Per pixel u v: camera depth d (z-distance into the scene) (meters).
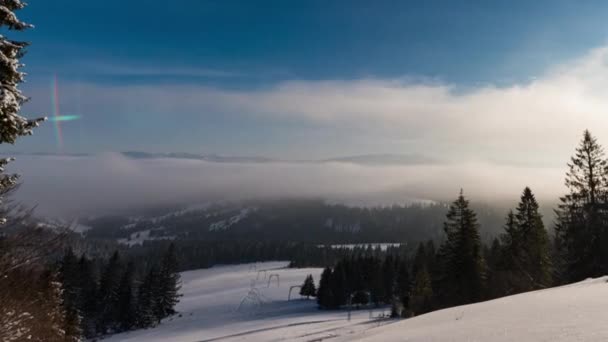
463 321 8.91
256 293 119.31
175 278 88.25
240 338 52.81
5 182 7.21
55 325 15.97
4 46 7.43
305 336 43.66
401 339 7.86
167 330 72.12
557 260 34.56
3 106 6.95
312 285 112.12
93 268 71.75
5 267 6.98
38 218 7.40
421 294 48.66
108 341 65.50
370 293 101.12
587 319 5.95
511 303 10.70
